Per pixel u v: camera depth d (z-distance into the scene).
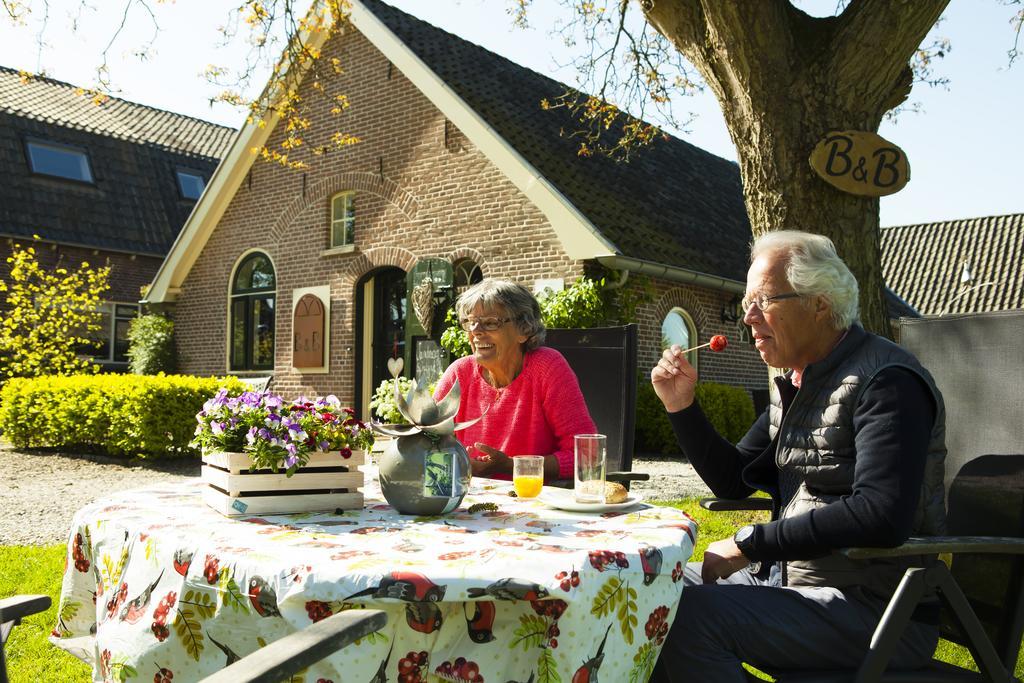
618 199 11.95
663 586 1.65
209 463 2.07
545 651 1.47
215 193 14.56
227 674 1.06
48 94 19.66
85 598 2.01
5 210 16.70
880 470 1.82
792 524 1.88
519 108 12.64
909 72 5.39
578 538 1.71
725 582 2.39
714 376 12.55
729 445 2.57
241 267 14.67
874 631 1.93
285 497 1.96
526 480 2.27
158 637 1.62
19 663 3.14
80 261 17.64
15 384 10.48
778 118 5.15
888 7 4.92
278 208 13.93
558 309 9.93
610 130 14.04
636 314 10.91
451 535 1.73
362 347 12.92
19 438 10.34
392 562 1.48
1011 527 1.89
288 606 1.43
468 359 3.31
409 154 12.12
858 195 5.09
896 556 1.83
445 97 11.46
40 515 6.20
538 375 3.10
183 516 1.90
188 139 21.47
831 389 2.05
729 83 5.45
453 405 2.03
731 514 6.02
